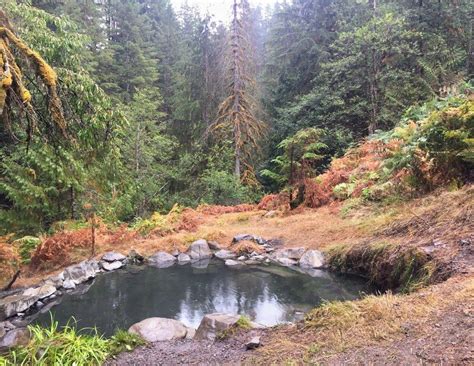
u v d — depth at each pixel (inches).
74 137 248.8
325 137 637.3
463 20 577.0
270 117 801.6
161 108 1038.4
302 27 743.7
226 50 722.8
